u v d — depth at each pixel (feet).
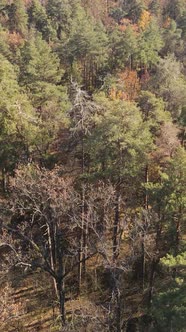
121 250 81.92
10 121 96.07
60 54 204.33
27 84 139.85
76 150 97.40
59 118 102.32
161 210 71.87
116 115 77.36
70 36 199.00
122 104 78.64
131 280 91.20
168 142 82.43
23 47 172.14
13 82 114.11
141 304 84.99
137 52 182.70
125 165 78.43
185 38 237.04
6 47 194.08
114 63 189.57
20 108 97.96
